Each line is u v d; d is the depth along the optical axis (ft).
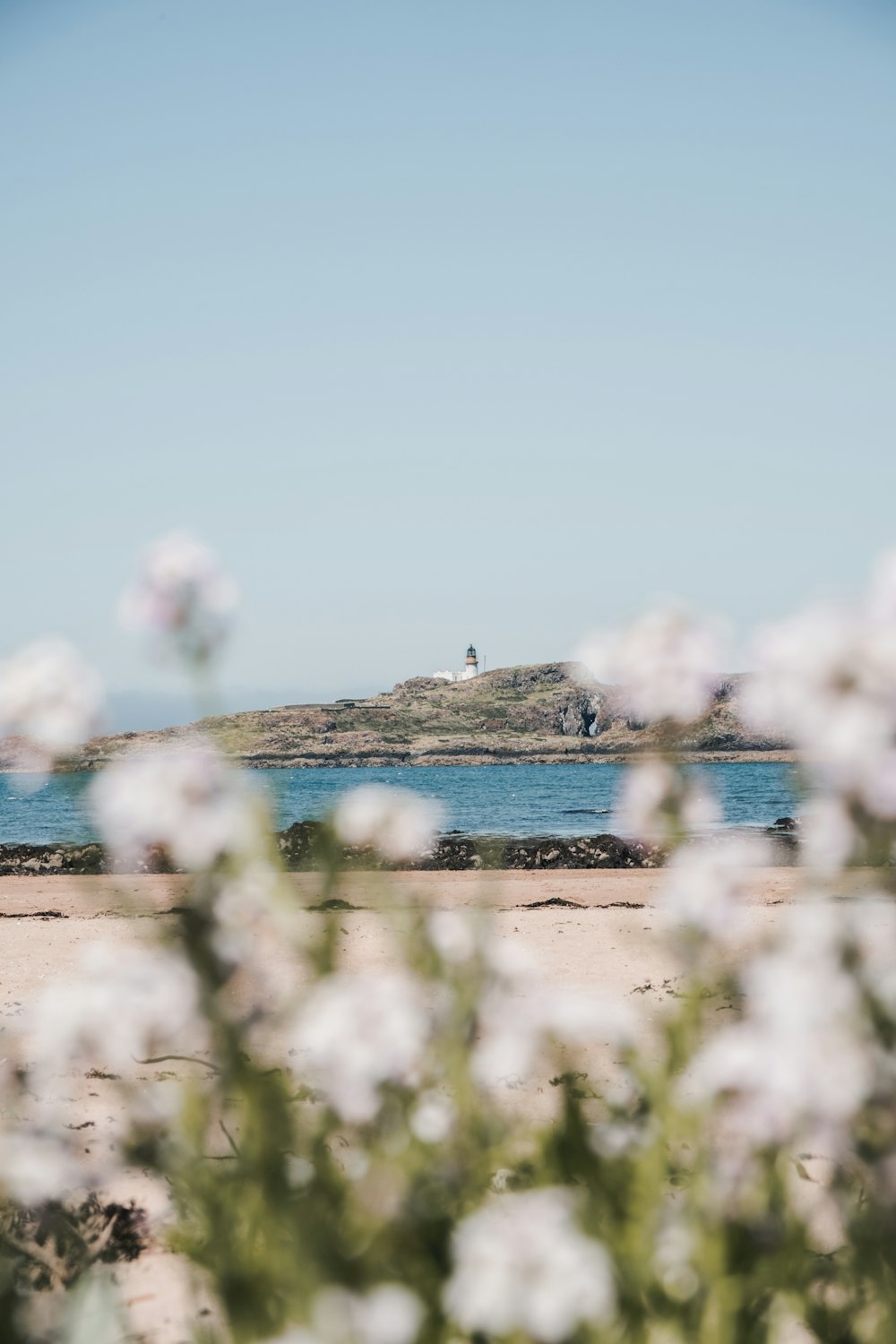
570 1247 11.79
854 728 9.78
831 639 10.09
